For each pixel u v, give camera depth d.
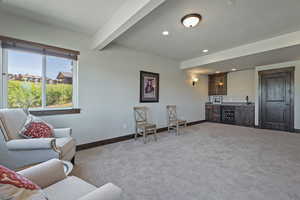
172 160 2.53
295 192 1.65
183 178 1.96
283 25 2.73
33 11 2.31
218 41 3.49
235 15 2.39
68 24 2.72
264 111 5.07
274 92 4.84
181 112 5.51
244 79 5.97
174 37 3.24
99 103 3.38
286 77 4.60
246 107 5.55
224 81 6.39
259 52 3.50
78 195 0.95
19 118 2.06
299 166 2.27
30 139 1.77
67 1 2.07
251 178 1.95
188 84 5.81
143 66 4.28
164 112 4.87
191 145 3.34
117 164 2.38
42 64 2.72
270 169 2.18
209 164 2.37
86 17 2.48
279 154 2.75
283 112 4.68
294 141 3.58
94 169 2.21
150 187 1.77
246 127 5.35
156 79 4.61
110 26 2.51
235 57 3.93
